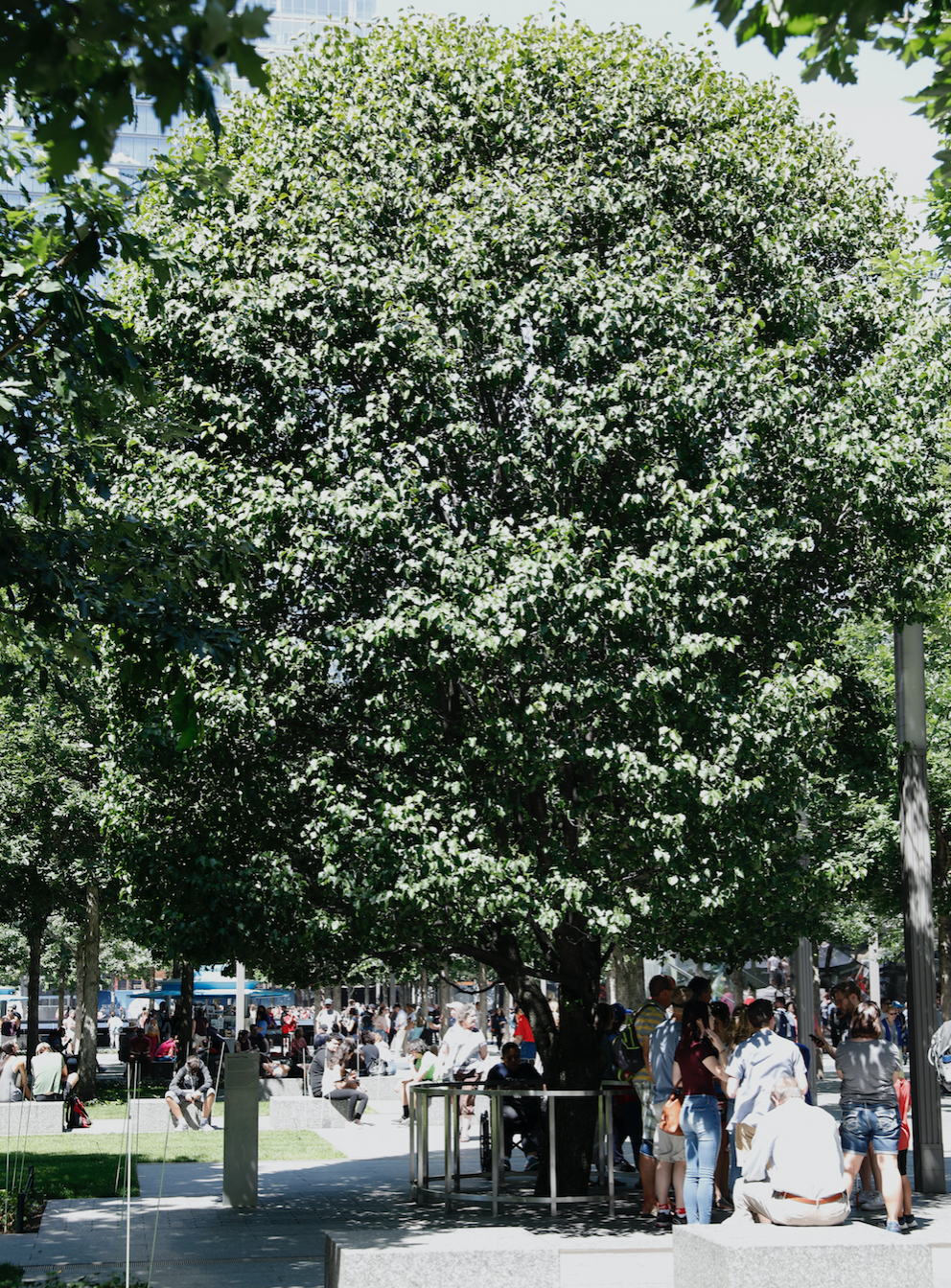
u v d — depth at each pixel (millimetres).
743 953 14734
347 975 13859
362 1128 23750
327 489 11742
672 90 13570
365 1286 7371
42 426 9617
